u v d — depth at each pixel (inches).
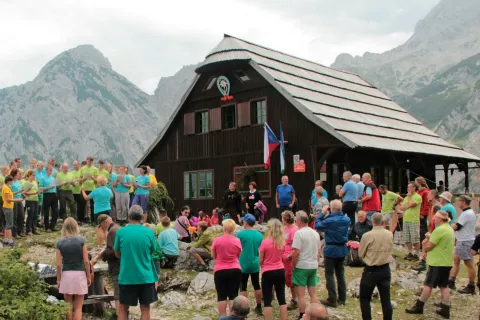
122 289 304.8
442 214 381.7
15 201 545.3
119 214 634.2
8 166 609.0
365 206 528.4
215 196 917.8
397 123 1057.5
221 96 917.8
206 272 481.7
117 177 634.2
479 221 472.4
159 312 395.5
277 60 965.8
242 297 253.1
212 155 927.7
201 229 499.2
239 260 381.1
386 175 954.7
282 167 786.8
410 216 528.7
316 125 771.4
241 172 875.4
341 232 390.9
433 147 1016.2
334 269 400.2
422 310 387.2
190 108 973.8
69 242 320.2
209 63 893.2
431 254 382.3
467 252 437.4
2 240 544.1
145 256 308.0
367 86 1242.6
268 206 828.0
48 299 342.6
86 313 379.2
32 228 604.4
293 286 387.5
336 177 826.2
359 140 756.6
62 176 648.4
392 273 482.3
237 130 888.3
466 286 440.1
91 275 356.2
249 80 872.9
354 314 376.5
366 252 342.6
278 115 828.6
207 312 393.1
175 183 992.9
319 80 1010.7
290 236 386.9
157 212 755.4
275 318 374.3
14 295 310.8
